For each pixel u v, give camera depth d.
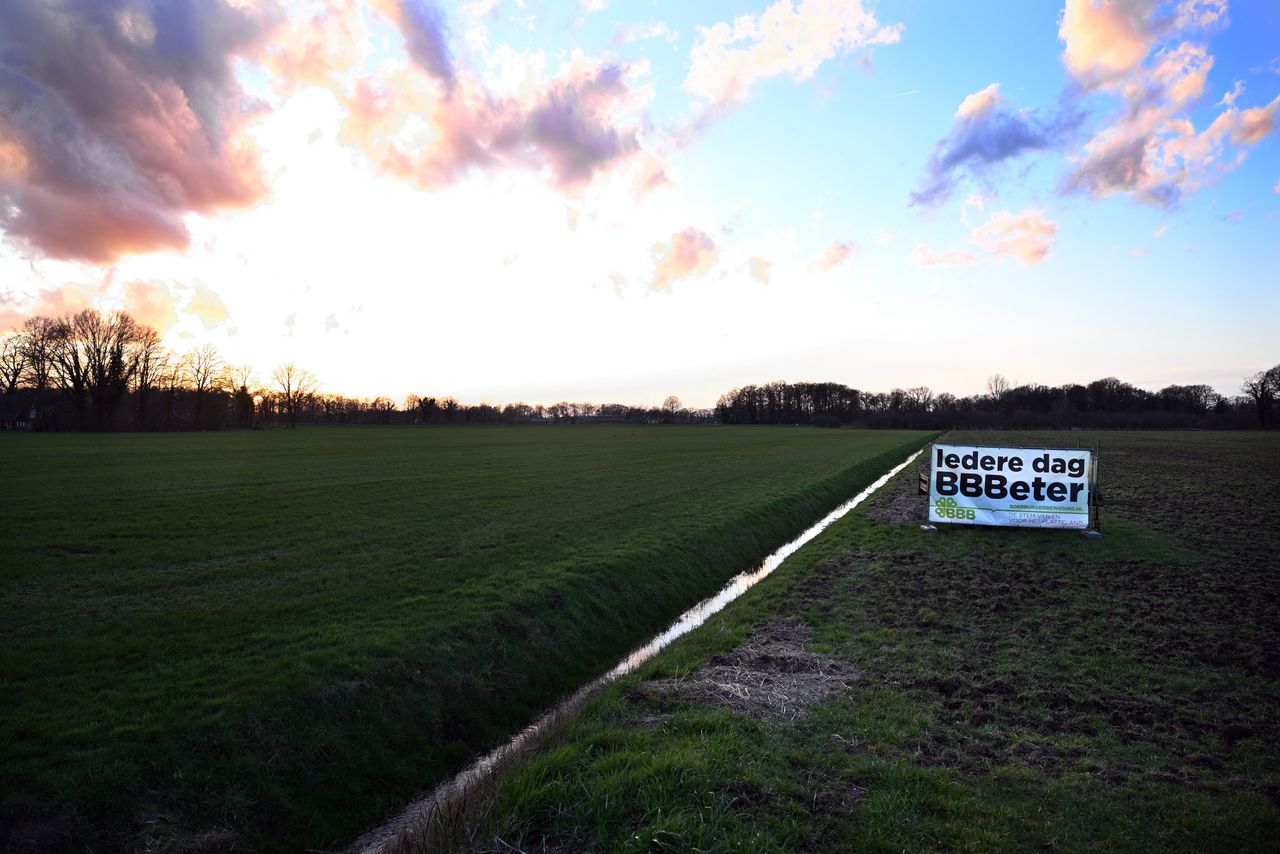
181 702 8.24
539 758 6.91
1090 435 111.50
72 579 13.76
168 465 37.44
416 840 6.19
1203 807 5.98
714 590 17.22
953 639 10.78
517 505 24.55
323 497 25.75
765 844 5.32
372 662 9.72
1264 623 11.38
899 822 5.72
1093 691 8.67
